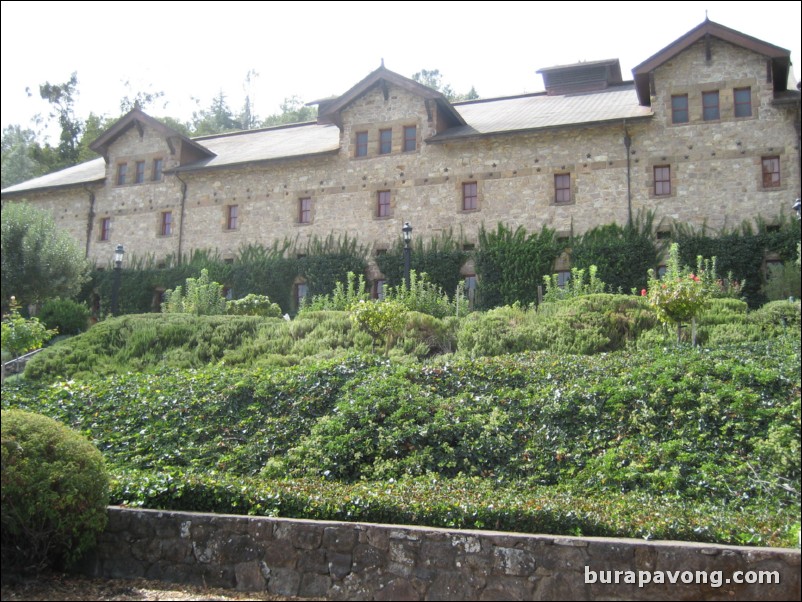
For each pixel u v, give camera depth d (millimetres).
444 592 6117
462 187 27562
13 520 6723
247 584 6711
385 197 28844
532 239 25969
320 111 29516
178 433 11328
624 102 27438
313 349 17281
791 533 6219
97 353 18203
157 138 33406
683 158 24703
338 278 28469
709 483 8117
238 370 14000
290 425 10906
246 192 31141
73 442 7281
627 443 9055
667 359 10891
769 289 22266
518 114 28688
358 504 7195
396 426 9977
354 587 6375
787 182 23453
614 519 6598
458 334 17125
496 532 6234
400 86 28703
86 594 6547
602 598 5770
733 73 24531
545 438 9500
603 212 25359
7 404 13336
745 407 9203
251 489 7730
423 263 27297
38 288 28609
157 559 7078
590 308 16625
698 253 23844
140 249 32781
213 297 25250
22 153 63469
